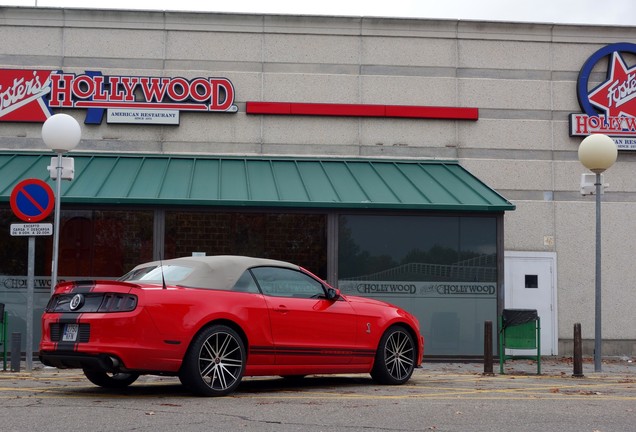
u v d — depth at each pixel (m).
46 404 8.46
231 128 19.33
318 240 16.84
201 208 16.50
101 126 19.05
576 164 19.89
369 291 16.80
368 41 19.84
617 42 20.23
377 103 19.70
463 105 19.91
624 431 7.21
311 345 10.16
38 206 13.17
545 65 20.14
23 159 18.28
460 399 9.36
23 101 18.88
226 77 19.45
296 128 19.48
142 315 8.85
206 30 19.53
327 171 18.56
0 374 12.50
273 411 8.08
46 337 9.39
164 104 19.11
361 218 16.92
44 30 19.25
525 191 19.75
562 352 19.38
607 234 19.78
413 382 11.70
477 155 19.78
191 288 9.40
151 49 19.42
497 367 15.63
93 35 19.33
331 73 19.70
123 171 17.88
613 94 20.02
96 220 16.39
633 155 20.02
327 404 8.68
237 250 16.59
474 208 16.78
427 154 19.67
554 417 7.98
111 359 8.83
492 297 16.92
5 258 16.22
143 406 8.34
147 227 16.45
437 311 16.86
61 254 16.27
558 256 19.62
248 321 9.61
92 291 9.13
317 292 10.53
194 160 18.84
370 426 7.28
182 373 9.13
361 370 10.78
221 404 8.58
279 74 19.56
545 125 19.98
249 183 17.52
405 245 16.92
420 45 19.92
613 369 15.80
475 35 20.02
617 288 19.64
